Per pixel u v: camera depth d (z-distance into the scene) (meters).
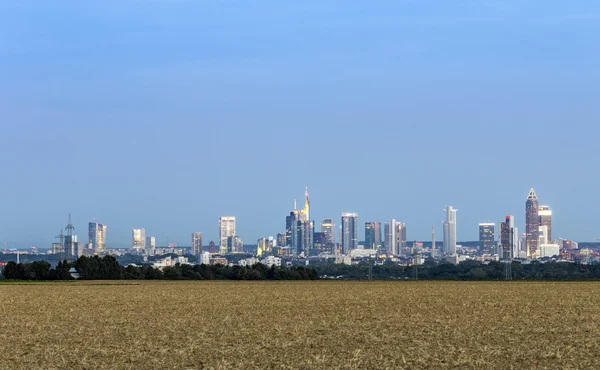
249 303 86.81
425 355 41.47
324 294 108.25
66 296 104.44
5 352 43.62
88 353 43.00
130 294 109.81
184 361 40.34
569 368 37.56
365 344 46.44
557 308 76.50
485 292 113.50
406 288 130.88
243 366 38.47
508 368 37.62
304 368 37.84
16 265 193.62
